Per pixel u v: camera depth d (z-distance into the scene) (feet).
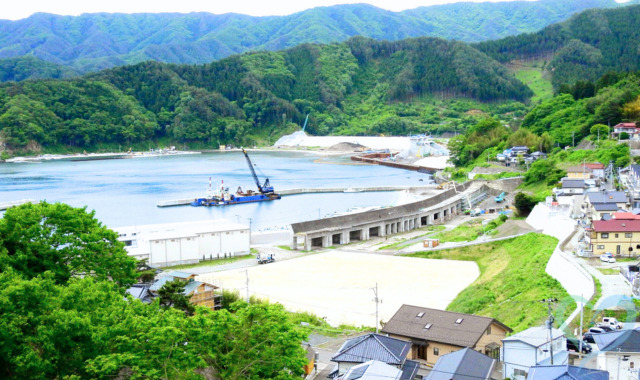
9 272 162.71
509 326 255.50
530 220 499.51
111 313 159.02
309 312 319.68
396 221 580.30
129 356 144.56
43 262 189.88
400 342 209.46
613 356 180.14
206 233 472.03
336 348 252.21
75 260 203.00
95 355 150.71
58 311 148.46
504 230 485.97
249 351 156.87
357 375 184.24
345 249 497.87
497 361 210.18
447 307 324.39
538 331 202.59
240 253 486.38
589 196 455.22
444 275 394.32
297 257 470.39
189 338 155.84
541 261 358.23
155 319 158.20
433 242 469.57
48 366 144.56
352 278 395.14
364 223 551.18
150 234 466.70
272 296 355.77
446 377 177.99
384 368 187.52
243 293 361.10
